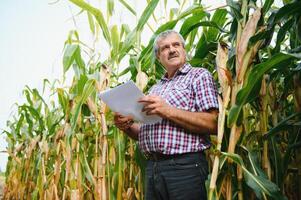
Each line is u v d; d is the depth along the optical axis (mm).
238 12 1981
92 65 2994
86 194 2936
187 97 2029
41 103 3879
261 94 2037
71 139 2588
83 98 2363
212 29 2523
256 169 1756
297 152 2045
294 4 1761
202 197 1925
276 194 1616
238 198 1898
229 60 1933
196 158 1951
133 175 2732
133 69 2729
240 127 1812
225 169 1844
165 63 2203
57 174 2850
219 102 1829
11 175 4410
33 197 3311
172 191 1929
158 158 2023
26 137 4070
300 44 2211
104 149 2451
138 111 1930
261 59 2102
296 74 2027
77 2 2580
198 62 2494
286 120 1889
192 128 1908
